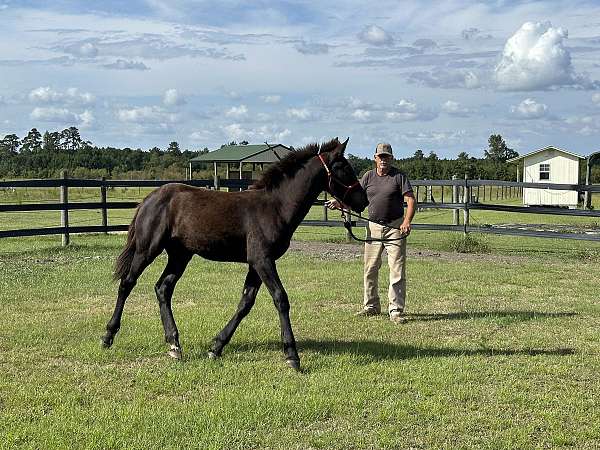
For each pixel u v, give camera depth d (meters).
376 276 8.97
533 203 36.38
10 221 24.12
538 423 5.12
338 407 5.33
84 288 10.35
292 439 4.77
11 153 69.44
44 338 7.37
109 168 63.47
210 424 4.94
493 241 18.08
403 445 4.72
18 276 11.33
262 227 6.48
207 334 7.57
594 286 11.27
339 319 8.68
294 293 10.31
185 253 7.04
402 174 8.74
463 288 10.94
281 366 6.43
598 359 6.85
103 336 7.03
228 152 47.41
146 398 5.56
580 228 21.97
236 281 11.20
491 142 78.50
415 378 6.10
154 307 9.08
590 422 5.14
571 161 35.38
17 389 5.70
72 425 4.88
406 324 8.48
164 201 6.80
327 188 6.78
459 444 4.73
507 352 7.13
